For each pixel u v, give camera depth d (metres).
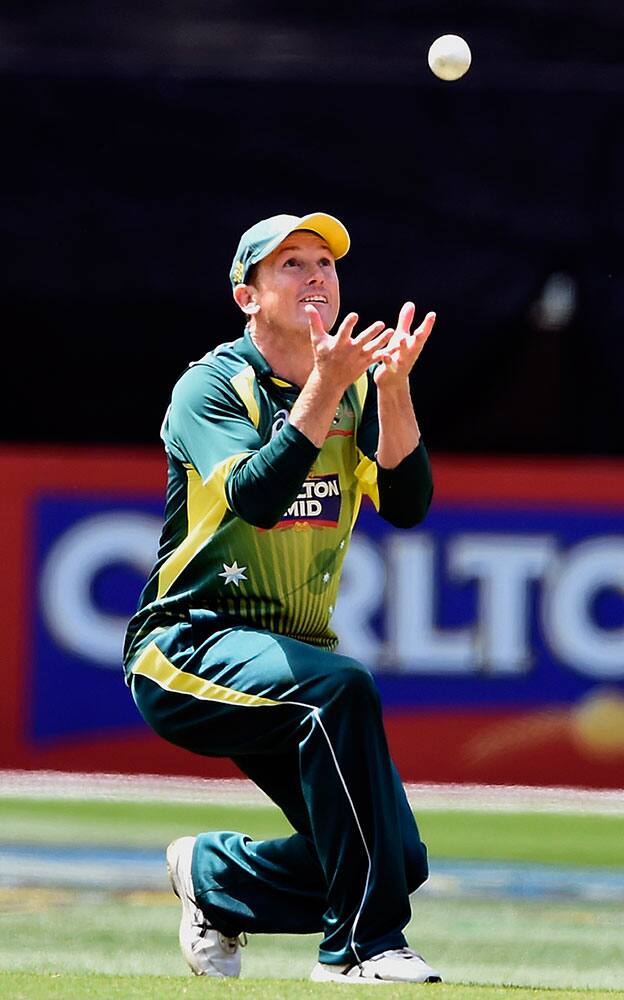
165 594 14.50
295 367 14.48
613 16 32.69
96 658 30.67
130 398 34.12
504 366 34.19
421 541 30.64
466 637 30.62
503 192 32.62
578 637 30.61
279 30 32.72
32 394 34.00
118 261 32.75
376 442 14.51
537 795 30.30
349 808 13.48
